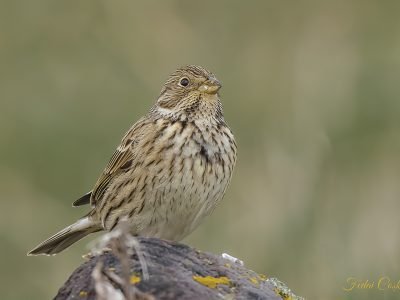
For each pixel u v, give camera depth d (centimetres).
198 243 1420
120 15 1680
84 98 1631
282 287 886
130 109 1616
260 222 1427
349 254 1382
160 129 1040
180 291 818
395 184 1485
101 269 815
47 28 1697
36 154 1591
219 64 1645
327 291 1322
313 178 1466
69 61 1673
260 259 1393
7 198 1552
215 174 1036
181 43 1652
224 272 853
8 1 1711
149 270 830
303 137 1520
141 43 1655
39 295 1437
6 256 1475
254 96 1612
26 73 1672
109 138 1605
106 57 1661
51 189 1571
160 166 1021
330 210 1446
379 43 1650
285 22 1670
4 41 1689
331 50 1641
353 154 1509
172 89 1064
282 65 1636
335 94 1574
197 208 1033
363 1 1673
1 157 1588
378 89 1569
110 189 1063
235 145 1061
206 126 1043
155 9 1673
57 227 1530
